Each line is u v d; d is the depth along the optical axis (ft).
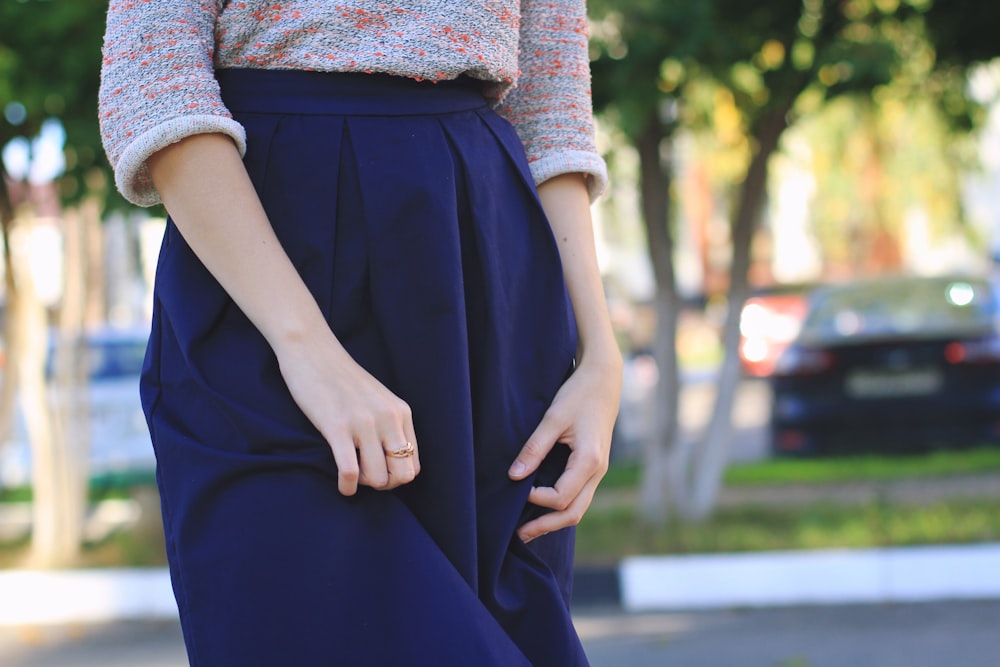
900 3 16.43
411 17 3.71
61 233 19.81
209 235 3.48
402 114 3.72
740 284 19.35
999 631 14.66
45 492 19.75
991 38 16.87
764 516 20.15
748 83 17.58
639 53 14.70
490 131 3.98
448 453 3.65
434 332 3.65
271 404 3.45
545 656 3.79
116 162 3.55
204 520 3.43
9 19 14.88
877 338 24.53
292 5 3.67
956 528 18.76
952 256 64.59
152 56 3.54
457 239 3.71
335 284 3.62
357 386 3.43
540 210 4.03
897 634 14.75
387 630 3.37
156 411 3.62
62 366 19.76
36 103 15.16
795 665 13.24
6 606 18.06
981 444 24.29
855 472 23.84
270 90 3.67
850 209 51.34
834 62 15.48
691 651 14.19
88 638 16.37
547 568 3.88
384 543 3.44
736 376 19.61
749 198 18.79
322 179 3.62
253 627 3.32
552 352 3.99
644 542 18.69
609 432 4.03
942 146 21.93
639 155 18.62
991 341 24.40
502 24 3.86
